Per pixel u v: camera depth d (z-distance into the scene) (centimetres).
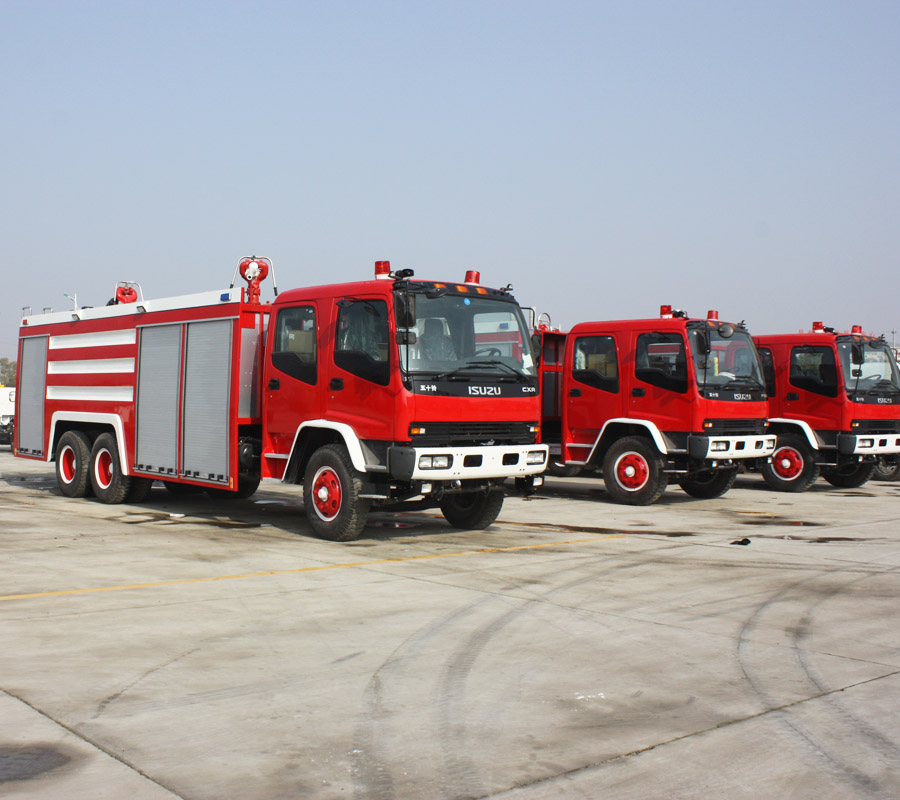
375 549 954
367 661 553
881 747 430
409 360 924
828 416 1609
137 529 1073
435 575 817
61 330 1413
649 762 407
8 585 748
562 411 1484
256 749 414
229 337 1088
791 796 377
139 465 1232
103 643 580
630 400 1394
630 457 1385
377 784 380
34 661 539
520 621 655
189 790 371
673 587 781
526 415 1026
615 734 441
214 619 646
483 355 997
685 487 1542
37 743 416
